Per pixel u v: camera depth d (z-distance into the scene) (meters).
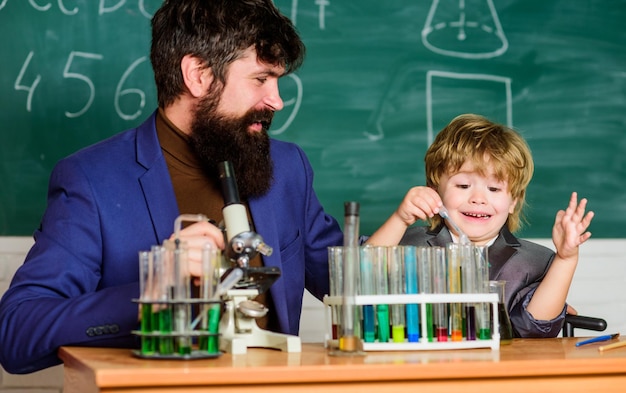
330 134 2.72
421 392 1.17
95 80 2.63
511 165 2.11
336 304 1.39
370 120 2.74
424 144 2.76
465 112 2.78
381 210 2.73
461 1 2.80
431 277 1.42
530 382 1.21
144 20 2.66
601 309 2.79
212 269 1.27
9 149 2.58
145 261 1.26
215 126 1.68
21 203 2.58
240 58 1.67
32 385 2.54
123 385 1.08
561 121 2.82
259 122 1.71
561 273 1.85
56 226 1.61
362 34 2.75
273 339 1.40
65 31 2.62
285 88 2.71
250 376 1.11
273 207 1.80
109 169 1.67
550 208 2.79
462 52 2.79
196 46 1.67
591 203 2.81
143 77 2.65
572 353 1.35
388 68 2.75
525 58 2.82
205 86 1.68
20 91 2.60
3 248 2.55
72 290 1.56
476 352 1.36
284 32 1.68
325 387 1.14
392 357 1.29
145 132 1.74
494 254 2.13
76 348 1.40
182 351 1.24
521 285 2.08
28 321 1.43
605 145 2.83
